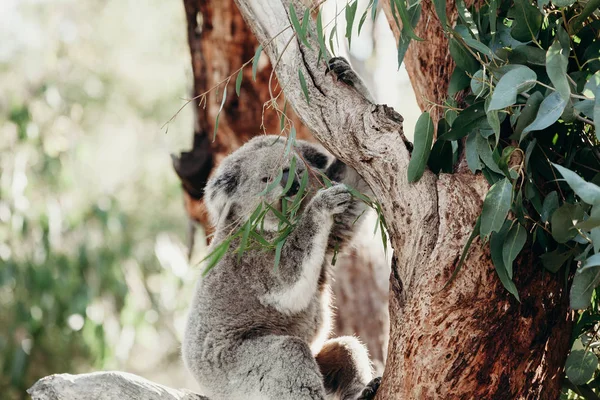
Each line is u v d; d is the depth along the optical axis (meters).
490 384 3.78
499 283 3.80
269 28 4.47
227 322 5.59
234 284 5.63
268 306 5.54
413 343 3.83
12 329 10.95
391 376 3.92
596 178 3.96
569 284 4.10
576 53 4.09
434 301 3.81
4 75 15.98
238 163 5.99
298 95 4.30
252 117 8.07
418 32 4.93
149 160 17.59
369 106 4.13
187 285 11.38
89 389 4.69
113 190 16.48
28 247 11.23
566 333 4.05
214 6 7.83
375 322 8.02
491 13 3.96
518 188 3.90
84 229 11.39
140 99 17.89
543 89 3.93
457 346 3.77
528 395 3.84
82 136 15.71
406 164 3.98
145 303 11.82
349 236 5.75
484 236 3.67
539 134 3.99
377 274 8.11
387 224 4.09
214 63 8.05
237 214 5.89
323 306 5.91
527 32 3.93
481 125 3.92
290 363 5.07
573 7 4.03
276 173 5.59
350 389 5.55
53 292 10.73
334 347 5.68
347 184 5.65
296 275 5.23
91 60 17.66
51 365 11.63
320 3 4.25
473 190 3.93
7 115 12.62
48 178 11.59
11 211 10.80
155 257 12.91
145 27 17.94
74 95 16.73
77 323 10.61
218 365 5.52
